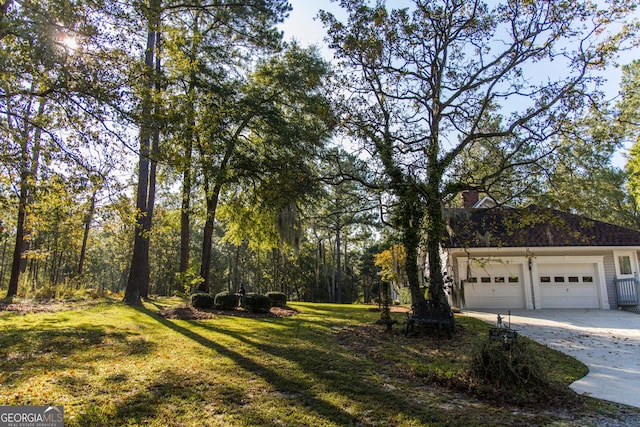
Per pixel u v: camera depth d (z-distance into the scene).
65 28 7.32
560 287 17.75
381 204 12.33
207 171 15.34
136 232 16.11
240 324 11.61
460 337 10.07
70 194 8.34
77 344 7.97
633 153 18.50
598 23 10.87
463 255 17.89
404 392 5.55
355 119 11.69
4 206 8.14
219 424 4.29
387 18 11.59
